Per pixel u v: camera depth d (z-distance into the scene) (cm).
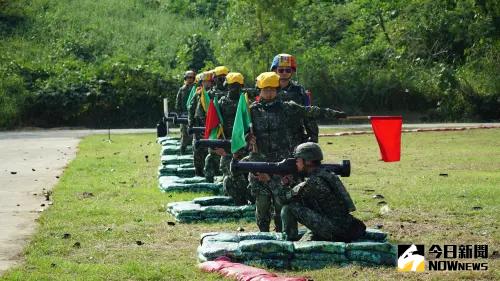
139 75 3869
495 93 3962
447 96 4003
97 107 3809
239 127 1062
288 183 1015
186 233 1104
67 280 835
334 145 2572
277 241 909
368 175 1748
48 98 3766
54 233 1107
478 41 4250
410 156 2177
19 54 4175
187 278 839
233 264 861
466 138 2795
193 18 5044
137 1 5175
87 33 4534
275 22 4006
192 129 1577
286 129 1067
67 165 2034
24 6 4747
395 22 4603
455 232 1083
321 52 4347
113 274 861
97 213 1269
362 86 4088
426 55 4469
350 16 4775
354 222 941
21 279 839
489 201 1338
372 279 834
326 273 858
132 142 2761
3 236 1095
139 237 1079
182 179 1559
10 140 2908
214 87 1623
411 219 1186
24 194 1515
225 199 1266
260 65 3991
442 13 4475
